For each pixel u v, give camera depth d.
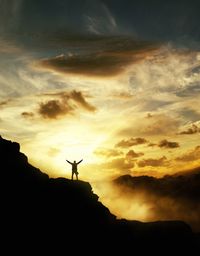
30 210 32.41
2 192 32.72
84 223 35.47
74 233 33.12
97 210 39.22
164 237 40.53
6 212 30.44
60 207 35.16
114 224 39.91
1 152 38.69
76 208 36.72
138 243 39.00
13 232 28.72
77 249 31.59
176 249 40.16
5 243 27.17
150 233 40.97
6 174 35.78
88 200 39.59
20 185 35.47
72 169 40.94
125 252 35.94
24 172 38.34
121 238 37.81
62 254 29.80
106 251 34.19
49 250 29.33
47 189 37.53
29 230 30.00
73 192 38.69
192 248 41.19
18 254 26.89
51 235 31.03
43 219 32.38
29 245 28.42
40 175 40.09
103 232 36.69
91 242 33.69
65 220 33.84
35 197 34.72
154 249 38.50
